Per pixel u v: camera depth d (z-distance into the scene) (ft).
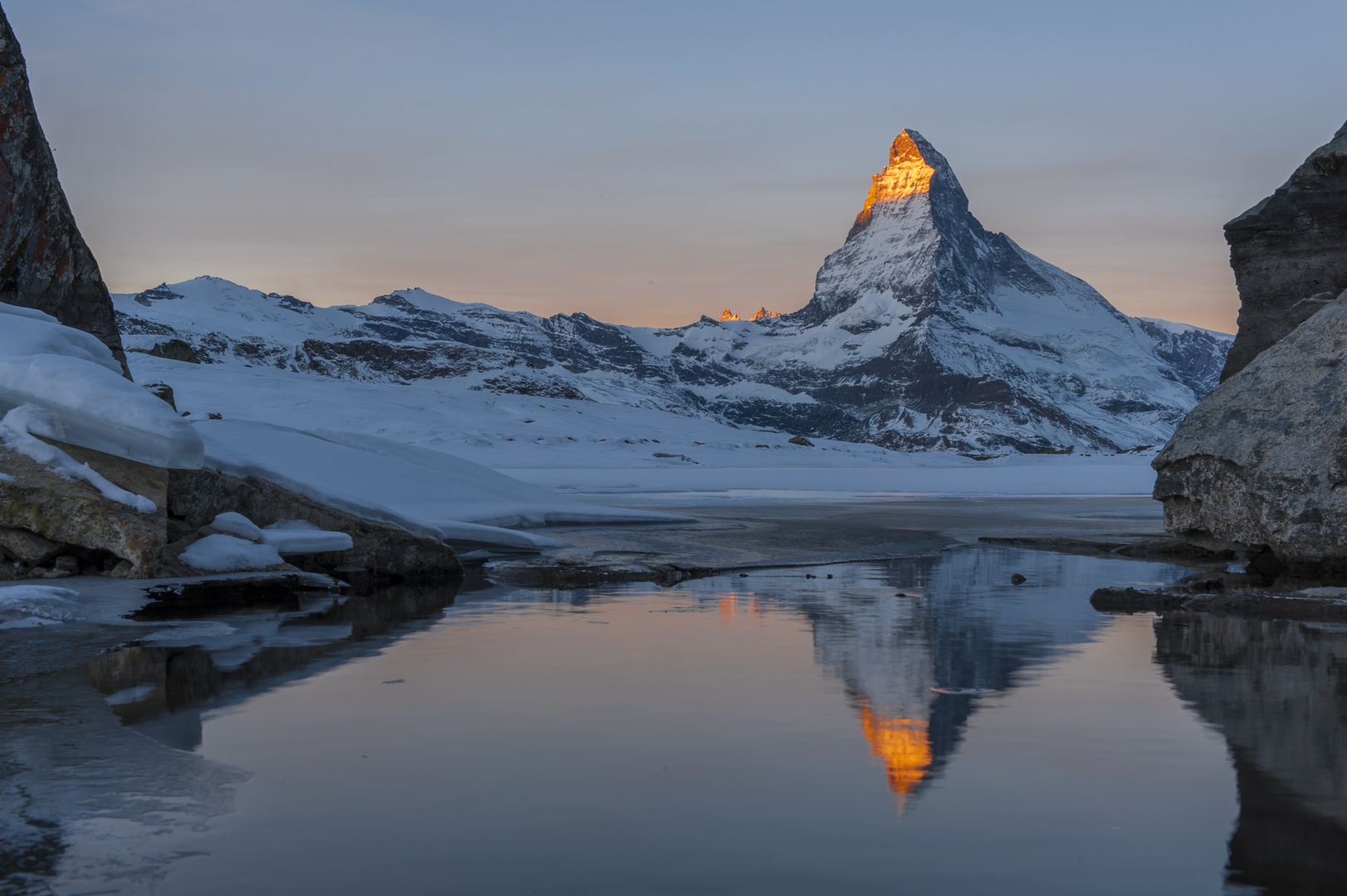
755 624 33.88
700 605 39.19
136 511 42.32
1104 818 14.43
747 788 15.70
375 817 14.34
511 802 14.99
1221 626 33.37
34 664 25.79
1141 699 22.09
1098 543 65.41
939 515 107.86
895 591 44.24
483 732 19.03
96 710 20.62
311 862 12.76
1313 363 51.90
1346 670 25.52
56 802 14.88
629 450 419.95
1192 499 55.93
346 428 415.23
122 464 44.73
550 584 47.19
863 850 13.24
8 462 42.16
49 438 44.45
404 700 21.76
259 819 14.26
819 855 13.07
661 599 41.22
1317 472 48.03
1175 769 16.69
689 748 17.94
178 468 44.65
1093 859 12.94
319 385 496.64
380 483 76.54
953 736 18.81
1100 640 30.45
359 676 24.53
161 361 490.90
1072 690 23.04
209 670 25.21
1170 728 19.42
